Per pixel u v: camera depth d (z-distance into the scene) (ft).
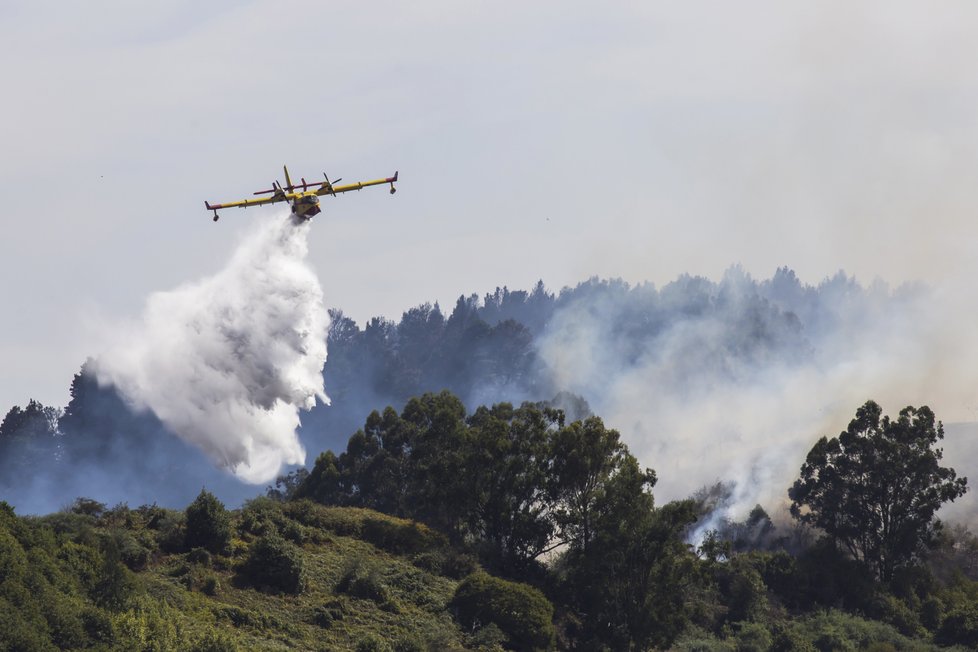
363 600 370.94
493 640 357.82
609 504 421.18
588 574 408.67
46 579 301.63
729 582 478.59
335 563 393.50
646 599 403.75
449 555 418.31
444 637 349.82
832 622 464.65
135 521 379.14
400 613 367.86
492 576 419.33
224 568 363.97
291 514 424.87
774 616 474.49
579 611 416.26
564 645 397.39
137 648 289.74
